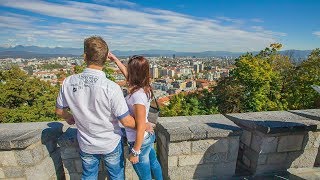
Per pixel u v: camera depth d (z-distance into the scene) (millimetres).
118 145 2326
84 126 2148
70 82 2104
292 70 21172
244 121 3486
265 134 3197
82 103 2051
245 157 3580
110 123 2160
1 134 2803
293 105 18250
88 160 2318
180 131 3049
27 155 2721
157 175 2812
